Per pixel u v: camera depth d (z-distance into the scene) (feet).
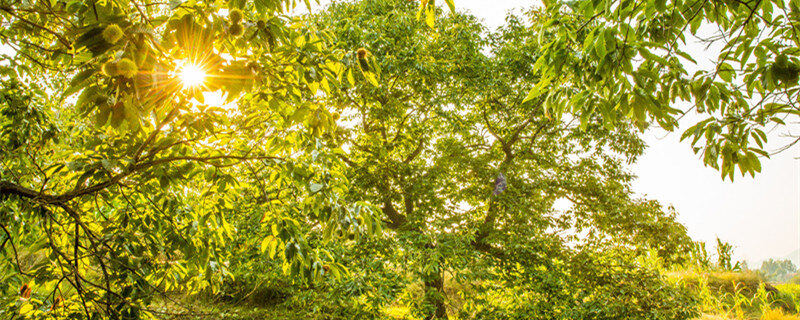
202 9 3.53
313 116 5.32
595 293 22.27
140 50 2.71
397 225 29.99
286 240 5.85
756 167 4.78
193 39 3.31
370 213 5.89
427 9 4.65
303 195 6.74
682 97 5.58
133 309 6.15
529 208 28.63
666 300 21.54
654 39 5.59
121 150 5.11
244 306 23.04
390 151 27.32
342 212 5.65
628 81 4.82
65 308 6.49
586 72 5.37
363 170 26.40
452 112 30.89
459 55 29.48
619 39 4.69
